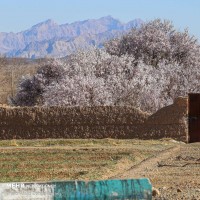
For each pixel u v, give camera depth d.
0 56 114.56
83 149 32.94
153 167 25.06
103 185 11.88
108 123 39.03
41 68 55.88
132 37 58.88
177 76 51.75
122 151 32.19
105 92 46.94
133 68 50.53
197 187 18.48
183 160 27.59
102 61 50.72
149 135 38.78
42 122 39.34
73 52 52.59
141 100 47.84
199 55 59.00
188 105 38.94
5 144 36.84
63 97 46.69
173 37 59.47
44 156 31.14
